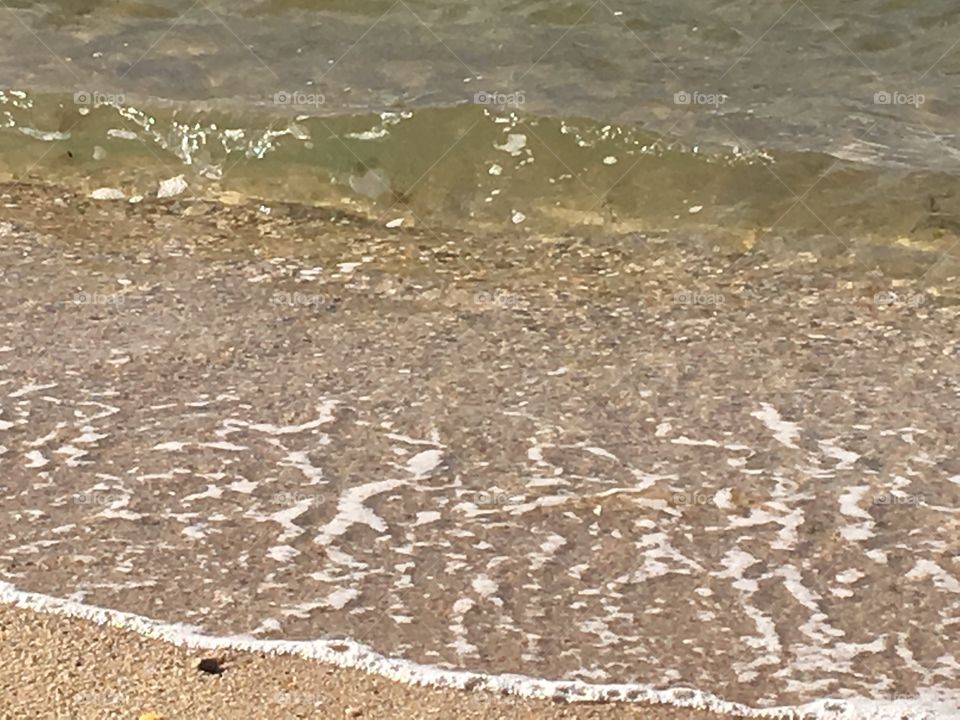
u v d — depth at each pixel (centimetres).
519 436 208
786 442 207
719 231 272
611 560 181
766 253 265
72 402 213
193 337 232
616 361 229
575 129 297
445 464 200
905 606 173
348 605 171
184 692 155
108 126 304
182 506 189
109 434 205
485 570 178
